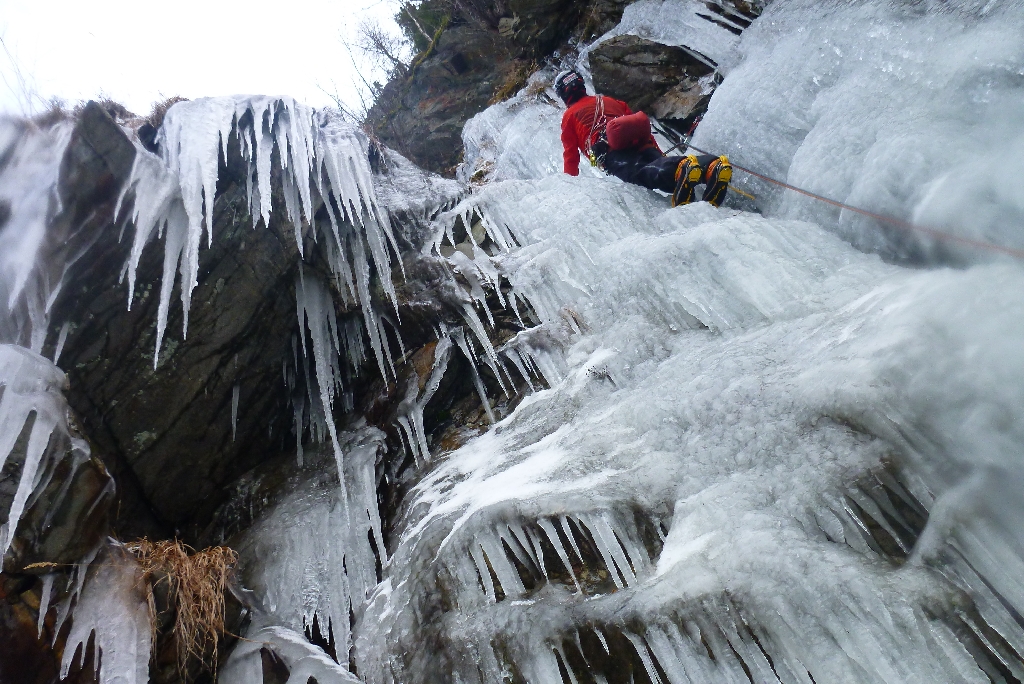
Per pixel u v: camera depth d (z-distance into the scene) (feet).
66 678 8.20
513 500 9.05
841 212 10.94
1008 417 6.37
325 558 10.87
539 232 13.52
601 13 22.65
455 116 26.81
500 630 8.27
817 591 6.56
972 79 10.27
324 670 9.23
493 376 12.59
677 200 13.34
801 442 7.67
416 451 12.02
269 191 12.51
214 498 12.76
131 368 11.62
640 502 8.24
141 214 11.28
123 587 8.92
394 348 13.75
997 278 7.60
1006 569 6.08
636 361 10.45
